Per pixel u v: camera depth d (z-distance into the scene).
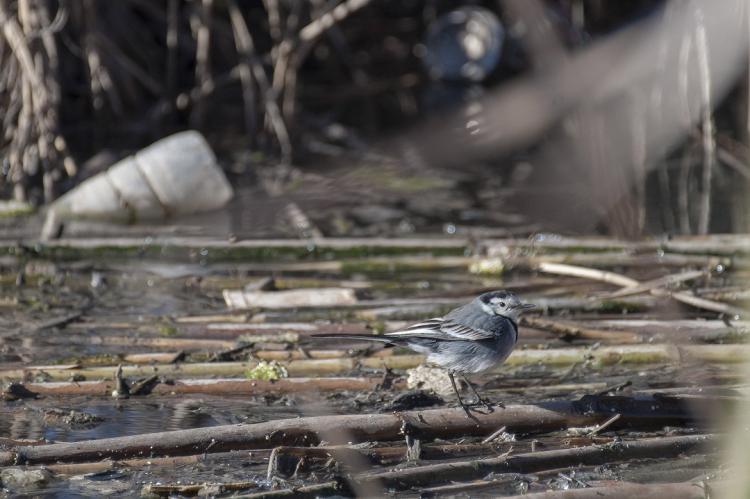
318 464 10.31
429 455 10.63
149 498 9.52
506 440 11.12
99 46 23.91
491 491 9.80
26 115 21.02
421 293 16.58
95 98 23.89
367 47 28.17
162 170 20.66
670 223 20.11
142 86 26.09
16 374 12.65
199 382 12.54
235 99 27.14
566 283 16.83
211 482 9.80
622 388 12.54
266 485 9.78
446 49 26.92
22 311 15.60
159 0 25.86
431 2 27.83
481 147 8.98
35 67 20.92
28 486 9.73
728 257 17.81
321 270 17.98
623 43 7.49
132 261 18.50
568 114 9.36
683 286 16.19
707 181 22.97
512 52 26.31
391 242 18.66
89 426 11.27
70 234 19.73
